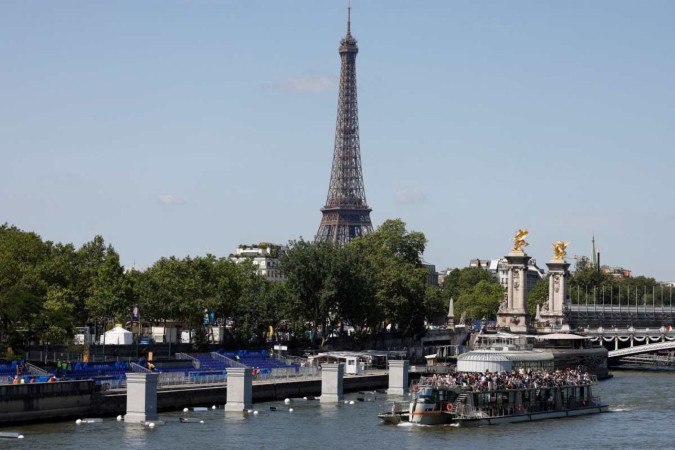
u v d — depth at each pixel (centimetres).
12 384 13725
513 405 16025
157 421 14288
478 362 18900
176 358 19412
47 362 17138
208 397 16475
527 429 15012
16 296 16638
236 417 15225
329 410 16412
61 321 17038
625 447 13638
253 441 13162
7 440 12606
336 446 13075
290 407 16750
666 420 16312
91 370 16475
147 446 12500
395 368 19288
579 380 17412
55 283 19375
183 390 16012
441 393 15162
